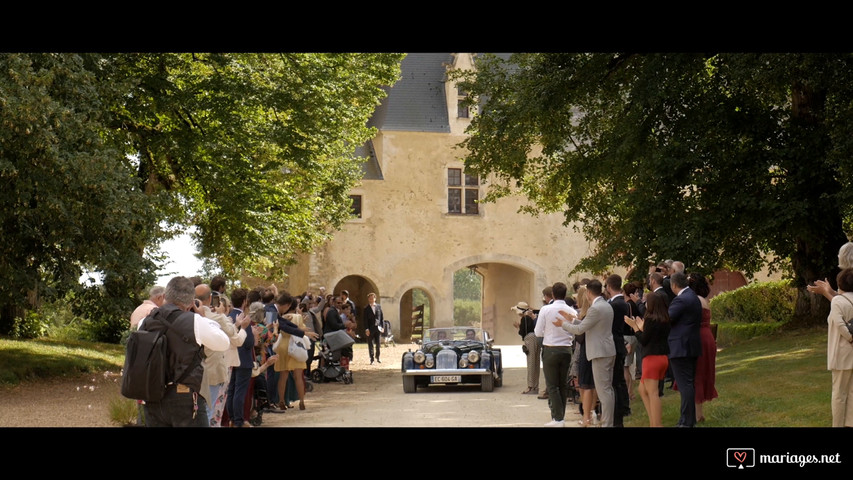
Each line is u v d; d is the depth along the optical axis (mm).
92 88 16547
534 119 20656
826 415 9156
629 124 18672
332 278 37781
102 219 16141
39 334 24828
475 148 21719
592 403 10906
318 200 30078
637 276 18562
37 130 14719
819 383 11367
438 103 39969
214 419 9352
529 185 28172
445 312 38656
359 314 41969
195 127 22766
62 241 15945
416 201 38812
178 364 6762
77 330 29344
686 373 9297
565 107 20875
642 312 12953
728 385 12352
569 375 11961
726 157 17906
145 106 21094
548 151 22484
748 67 15805
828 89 15844
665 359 9289
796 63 15148
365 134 30469
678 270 11109
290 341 13414
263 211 23969
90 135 16109
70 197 15641
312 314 18469
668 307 9492
